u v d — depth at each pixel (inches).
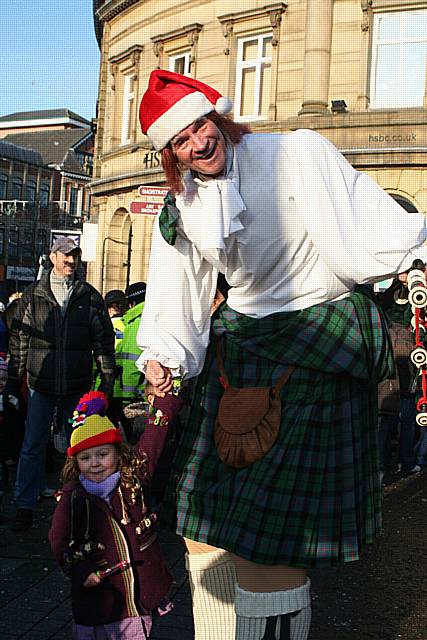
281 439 93.4
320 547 90.8
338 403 95.3
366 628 165.9
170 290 103.3
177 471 102.1
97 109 1170.0
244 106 888.3
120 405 323.3
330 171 95.6
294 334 95.3
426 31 784.3
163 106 94.3
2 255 2797.7
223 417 97.0
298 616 92.2
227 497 95.1
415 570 209.0
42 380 242.1
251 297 99.8
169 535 236.5
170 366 101.5
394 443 449.1
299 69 828.0
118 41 1101.7
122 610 127.9
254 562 90.4
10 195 3070.9
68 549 129.0
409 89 793.6
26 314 247.9
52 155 3339.1
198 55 929.5
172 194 100.0
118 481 130.6
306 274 97.5
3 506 275.9
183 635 157.5
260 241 96.1
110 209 1095.0
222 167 95.0
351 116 786.8
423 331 141.8
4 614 168.7
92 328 251.9
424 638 160.6
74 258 249.3
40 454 242.2
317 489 92.0
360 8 798.5
